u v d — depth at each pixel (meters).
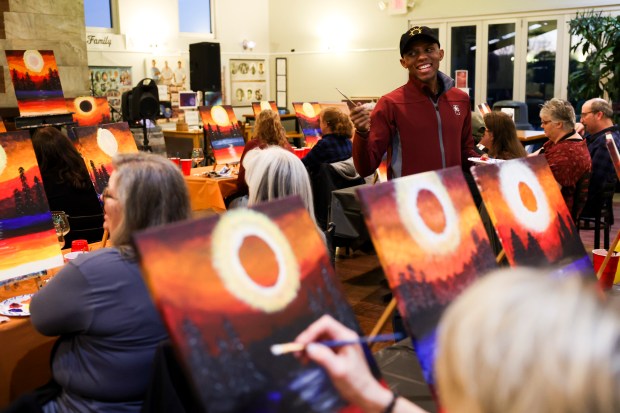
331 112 4.82
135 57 9.80
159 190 1.54
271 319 0.98
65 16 7.42
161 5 10.08
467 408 0.52
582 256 1.79
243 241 1.01
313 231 1.12
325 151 4.73
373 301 4.05
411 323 1.17
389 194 1.26
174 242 0.92
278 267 1.03
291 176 2.29
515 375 0.49
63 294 1.53
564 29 9.52
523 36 9.88
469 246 1.38
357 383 0.94
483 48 10.25
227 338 0.91
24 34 7.07
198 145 8.46
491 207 1.57
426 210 1.32
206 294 0.92
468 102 2.75
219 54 9.77
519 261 1.57
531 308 0.51
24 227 2.17
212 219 0.98
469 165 2.86
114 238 1.58
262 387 0.91
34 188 2.23
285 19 11.85
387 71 11.03
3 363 1.89
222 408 0.87
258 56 11.88
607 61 7.86
